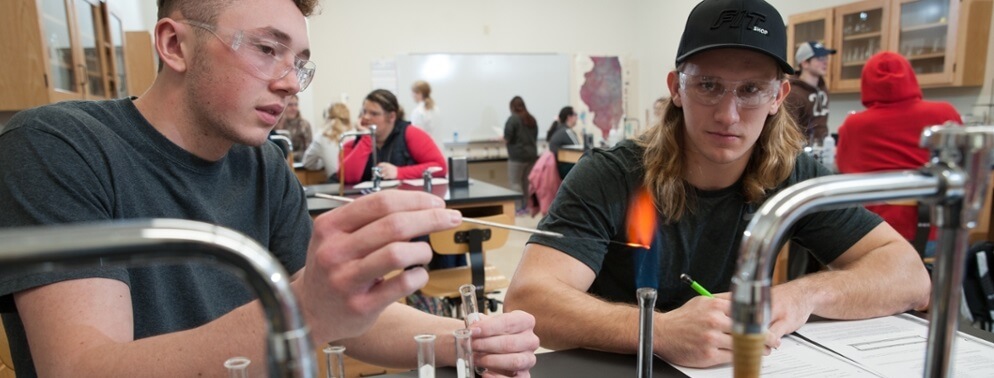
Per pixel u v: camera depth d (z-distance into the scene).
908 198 0.39
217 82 0.89
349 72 6.80
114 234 0.27
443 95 7.15
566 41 7.57
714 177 1.26
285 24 0.90
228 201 1.05
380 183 3.19
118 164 0.88
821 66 3.68
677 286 1.32
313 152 4.38
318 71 6.68
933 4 4.01
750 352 0.35
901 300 1.11
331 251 0.54
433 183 3.28
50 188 0.78
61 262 0.26
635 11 7.80
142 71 4.24
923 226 2.29
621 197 1.29
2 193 0.77
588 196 1.26
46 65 2.20
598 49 7.73
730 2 1.11
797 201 0.36
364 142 3.54
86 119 0.87
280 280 0.30
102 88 3.20
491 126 7.39
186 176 0.97
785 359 0.90
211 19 0.87
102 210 0.84
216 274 1.02
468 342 0.78
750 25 1.09
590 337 0.98
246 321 0.70
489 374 0.85
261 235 1.10
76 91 2.64
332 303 0.55
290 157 3.18
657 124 1.33
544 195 5.62
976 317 2.06
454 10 7.09
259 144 0.96
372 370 2.05
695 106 1.16
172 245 0.28
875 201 0.39
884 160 2.67
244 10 0.87
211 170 1.01
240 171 1.09
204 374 0.68
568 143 6.11
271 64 0.91
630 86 7.88
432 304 2.69
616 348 0.95
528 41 7.42
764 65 1.12
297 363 0.30
